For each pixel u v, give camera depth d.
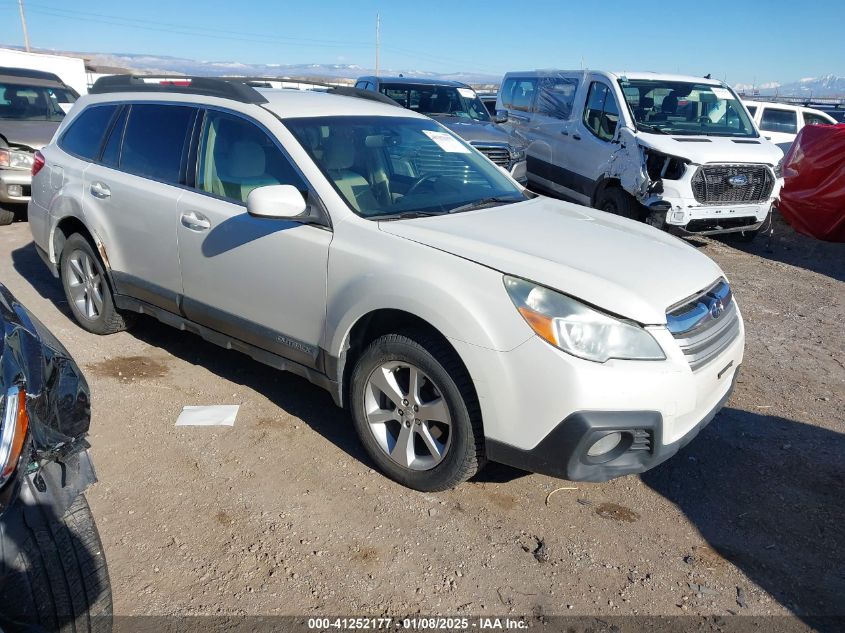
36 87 10.36
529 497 3.37
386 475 3.45
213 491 3.29
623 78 9.09
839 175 9.30
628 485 3.52
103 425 3.86
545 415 2.80
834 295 7.22
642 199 8.24
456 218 3.53
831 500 3.45
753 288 7.39
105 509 3.14
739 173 8.14
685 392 2.89
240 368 4.68
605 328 2.79
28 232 8.32
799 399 4.59
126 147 4.61
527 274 2.91
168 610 2.58
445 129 4.59
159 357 4.80
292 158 3.65
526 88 11.41
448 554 2.94
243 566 2.81
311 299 3.48
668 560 2.97
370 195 3.62
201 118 4.16
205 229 3.93
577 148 9.52
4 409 1.81
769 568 2.95
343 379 3.53
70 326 5.27
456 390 3.01
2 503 1.76
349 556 2.90
